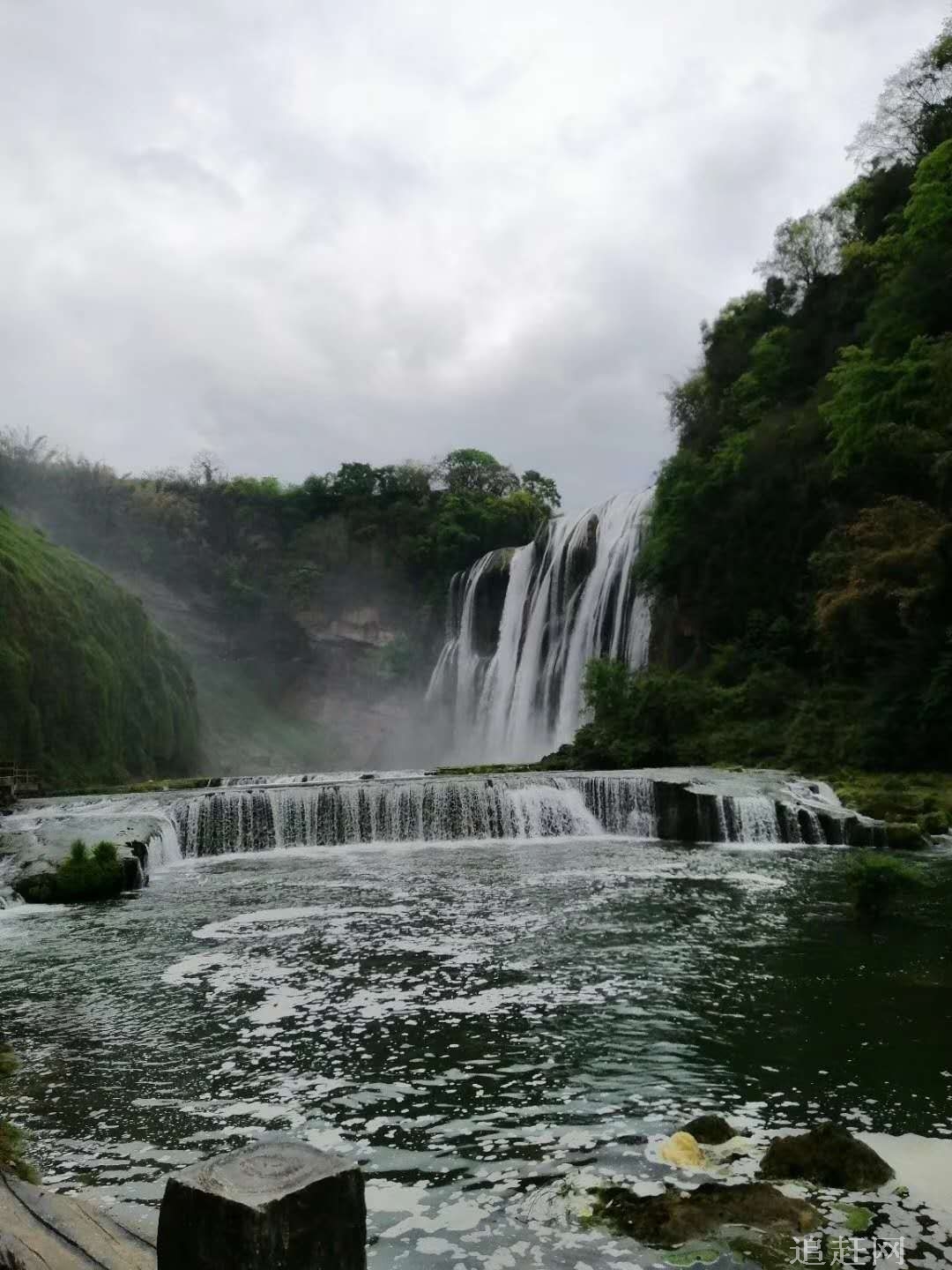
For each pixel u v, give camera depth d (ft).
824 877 59.21
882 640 108.68
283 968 39.01
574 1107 24.04
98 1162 21.58
